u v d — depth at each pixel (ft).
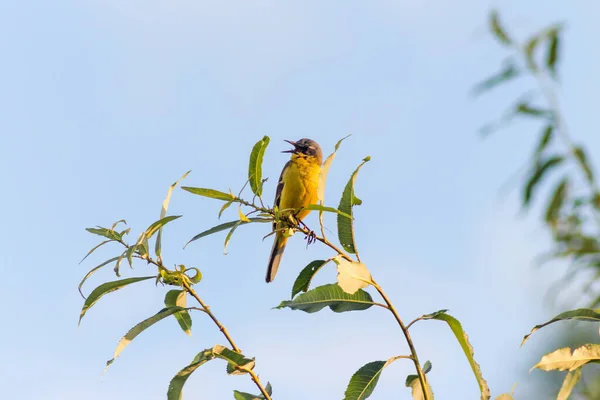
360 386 23.41
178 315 27.04
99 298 26.91
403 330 23.65
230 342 26.02
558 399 21.07
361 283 23.97
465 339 23.07
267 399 24.77
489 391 22.58
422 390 23.07
